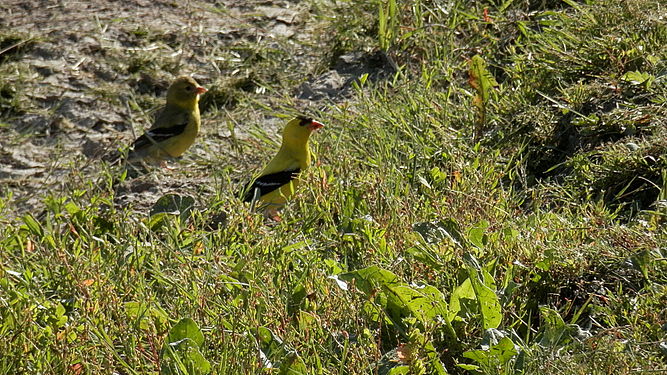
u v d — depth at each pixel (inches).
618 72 478.9
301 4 783.1
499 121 489.1
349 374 291.3
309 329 312.2
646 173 398.3
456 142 476.1
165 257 375.2
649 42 487.8
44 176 592.1
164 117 583.5
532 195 407.8
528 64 529.0
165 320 323.9
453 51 601.0
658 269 323.0
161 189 530.3
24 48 736.3
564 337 295.1
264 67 692.7
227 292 348.5
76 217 428.1
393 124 510.3
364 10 690.8
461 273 327.9
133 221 421.7
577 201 399.2
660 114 427.5
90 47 732.7
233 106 657.6
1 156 620.1
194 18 778.2
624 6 515.8
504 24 603.2
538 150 458.0
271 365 293.4
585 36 515.2
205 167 556.4
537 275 330.3
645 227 348.2
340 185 419.5
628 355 274.4
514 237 346.0
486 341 296.5
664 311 293.7
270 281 336.8
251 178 501.7
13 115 665.0
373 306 317.4
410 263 343.9
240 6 794.8
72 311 344.2
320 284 330.0
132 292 345.1
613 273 330.3
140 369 302.2
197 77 698.8
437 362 291.3
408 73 611.2
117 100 678.5
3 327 319.6
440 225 359.6
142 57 717.9
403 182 432.5
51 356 310.0
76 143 633.0
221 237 386.9
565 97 471.8
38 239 422.6
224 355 288.7
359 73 637.9
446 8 649.6
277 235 375.6
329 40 695.7
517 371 285.1
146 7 804.6
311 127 475.2
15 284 364.2
